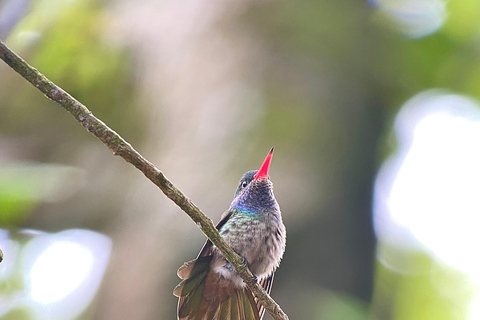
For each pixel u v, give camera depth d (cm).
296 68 1047
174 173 961
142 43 1141
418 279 1329
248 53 1055
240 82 1020
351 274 914
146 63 1129
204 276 598
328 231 911
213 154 951
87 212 1068
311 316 823
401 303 1322
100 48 1124
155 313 874
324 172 951
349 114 1050
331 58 1096
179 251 889
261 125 973
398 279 1321
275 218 673
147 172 434
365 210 1002
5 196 690
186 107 1042
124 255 978
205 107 1017
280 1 1130
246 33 1088
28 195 696
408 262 1329
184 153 980
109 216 1076
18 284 1003
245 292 602
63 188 1024
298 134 968
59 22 1122
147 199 1032
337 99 1044
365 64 1169
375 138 1134
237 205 683
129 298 913
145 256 929
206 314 604
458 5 1395
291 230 887
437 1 1409
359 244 960
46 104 1185
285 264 872
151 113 1088
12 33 1121
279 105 992
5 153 1123
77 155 1155
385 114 1240
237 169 923
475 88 1452
